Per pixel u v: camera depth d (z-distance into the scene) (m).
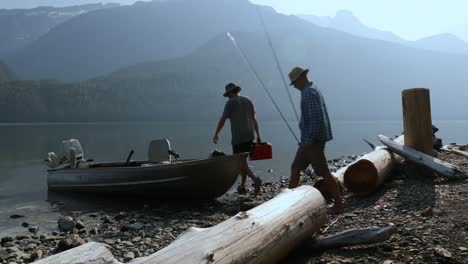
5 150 28.77
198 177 8.48
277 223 3.62
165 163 9.20
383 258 3.76
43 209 8.78
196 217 7.30
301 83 5.61
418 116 8.23
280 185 10.79
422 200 5.97
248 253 3.10
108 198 9.98
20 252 5.57
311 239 4.34
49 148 31.31
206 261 2.69
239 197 9.03
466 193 6.04
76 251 2.50
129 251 5.28
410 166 8.07
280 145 30.69
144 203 9.23
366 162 6.88
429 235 4.27
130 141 38.19
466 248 3.82
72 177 10.67
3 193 10.99
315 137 5.39
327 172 5.54
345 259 3.81
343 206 6.34
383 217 5.33
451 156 10.60
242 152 8.42
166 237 5.96
